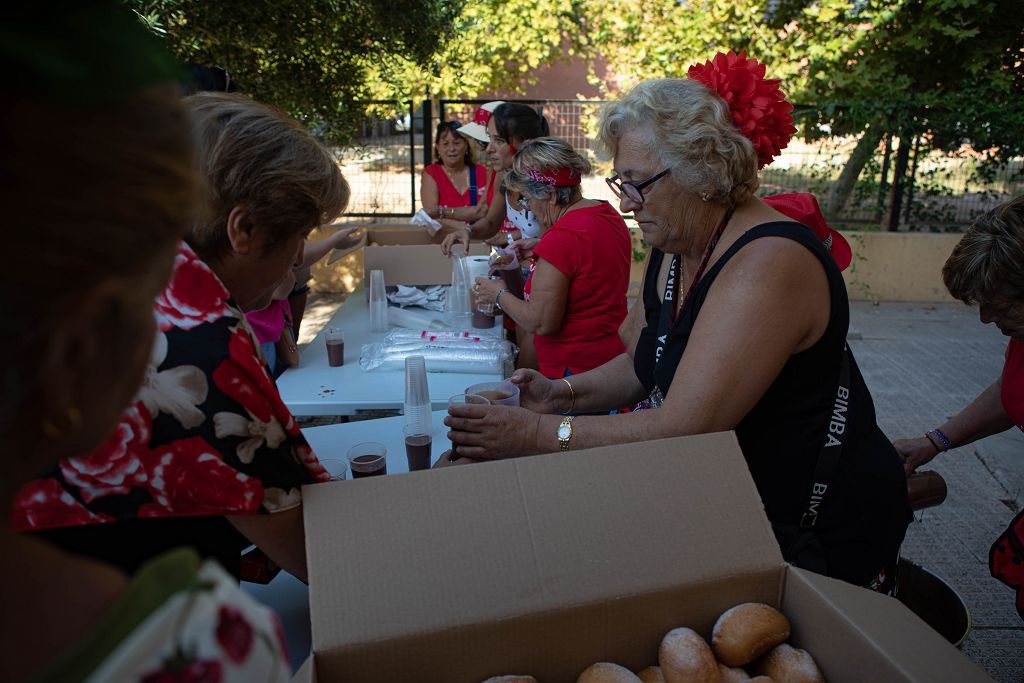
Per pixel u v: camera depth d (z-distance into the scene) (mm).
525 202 3195
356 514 941
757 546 1041
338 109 5109
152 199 391
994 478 3643
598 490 1020
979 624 2633
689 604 1014
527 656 954
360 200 7211
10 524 424
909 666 854
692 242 1440
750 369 1249
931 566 2971
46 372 380
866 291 7195
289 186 1037
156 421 845
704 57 7766
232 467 883
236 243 1049
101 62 359
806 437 1339
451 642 908
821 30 7629
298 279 3529
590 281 2705
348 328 3125
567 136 7270
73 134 354
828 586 997
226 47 4375
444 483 985
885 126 6973
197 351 861
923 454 1984
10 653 405
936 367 5301
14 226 345
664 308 1618
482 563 943
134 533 883
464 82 8125
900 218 7383
